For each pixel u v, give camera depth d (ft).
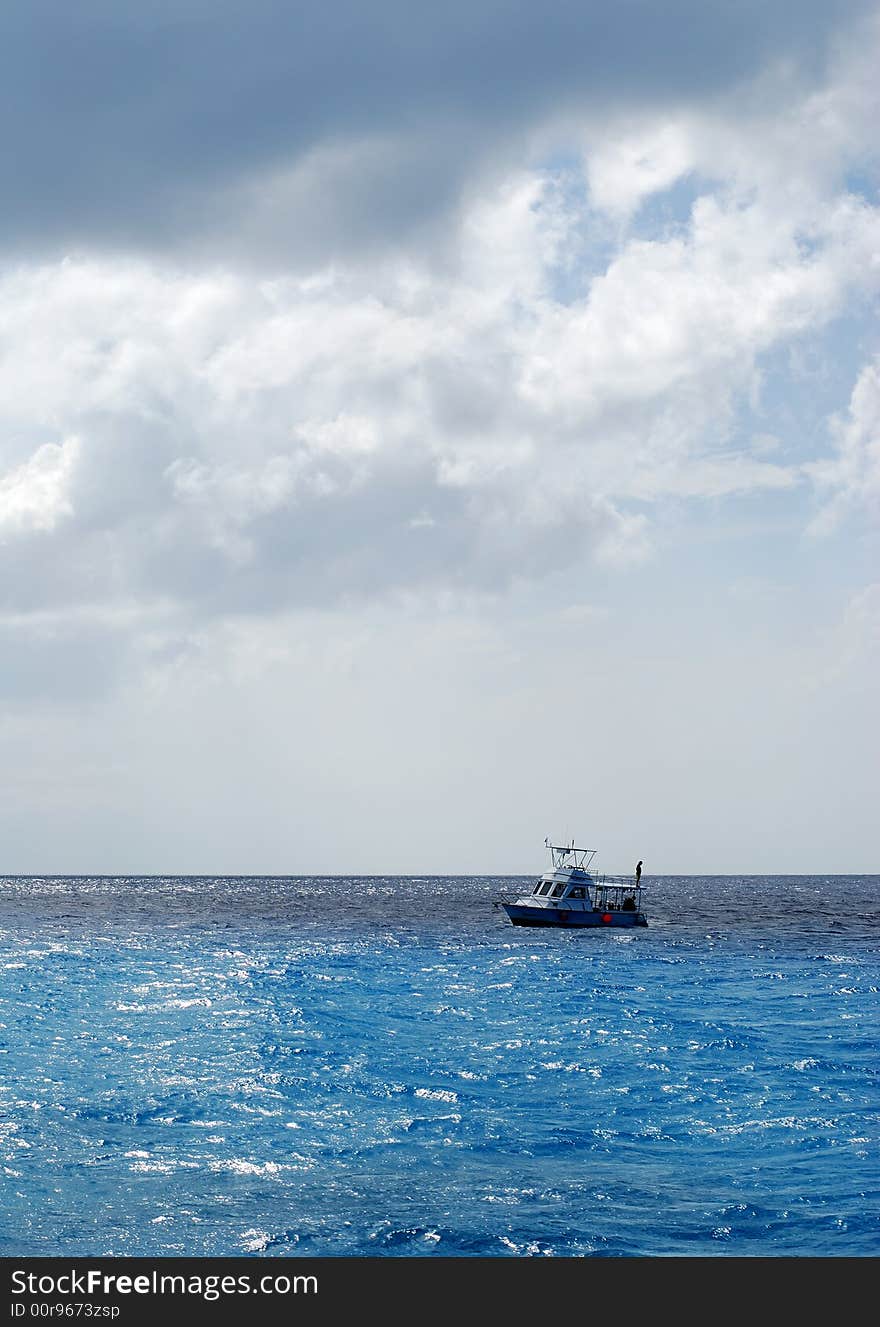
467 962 263.90
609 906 386.32
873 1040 149.69
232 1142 94.99
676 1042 146.51
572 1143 96.07
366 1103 109.40
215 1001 182.50
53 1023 156.66
